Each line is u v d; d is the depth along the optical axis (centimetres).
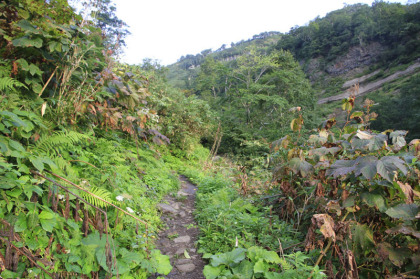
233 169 784
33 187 209
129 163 480
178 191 544
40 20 321
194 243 331
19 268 181
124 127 502
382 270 245
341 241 241
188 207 469
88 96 378
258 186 479
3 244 184
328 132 330
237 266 259
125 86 502
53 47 306
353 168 228
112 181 330
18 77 312
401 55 7288
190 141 970
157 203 426
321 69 9088
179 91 1162
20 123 228
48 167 249
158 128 695
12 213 198
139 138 615
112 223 271
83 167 321
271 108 2375
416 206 222
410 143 257
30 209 203
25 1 301
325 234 218
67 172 271
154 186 475
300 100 2684
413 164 241
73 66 341
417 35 7281
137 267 250
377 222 250
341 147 292
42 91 316
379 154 262
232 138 1683
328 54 9062
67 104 345
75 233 226
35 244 193
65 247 211
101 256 222
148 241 298
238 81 2839
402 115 3828
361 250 234
